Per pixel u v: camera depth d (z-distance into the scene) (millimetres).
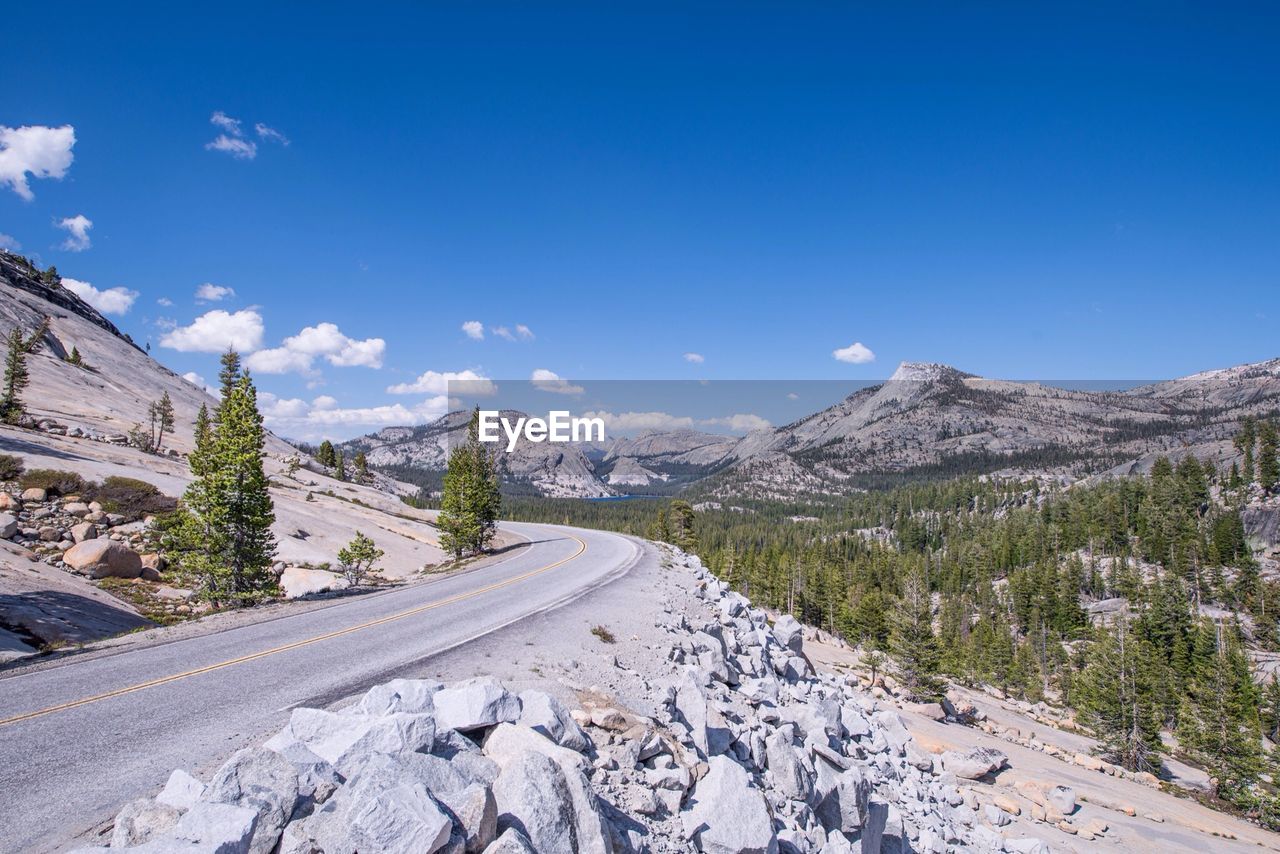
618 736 9359
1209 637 78625
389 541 50375
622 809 7855
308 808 5941
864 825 12609
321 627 17016
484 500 46000
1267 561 118375
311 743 7340
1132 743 49062
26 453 39844
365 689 11492
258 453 28125
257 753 6141
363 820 5312
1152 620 87438
